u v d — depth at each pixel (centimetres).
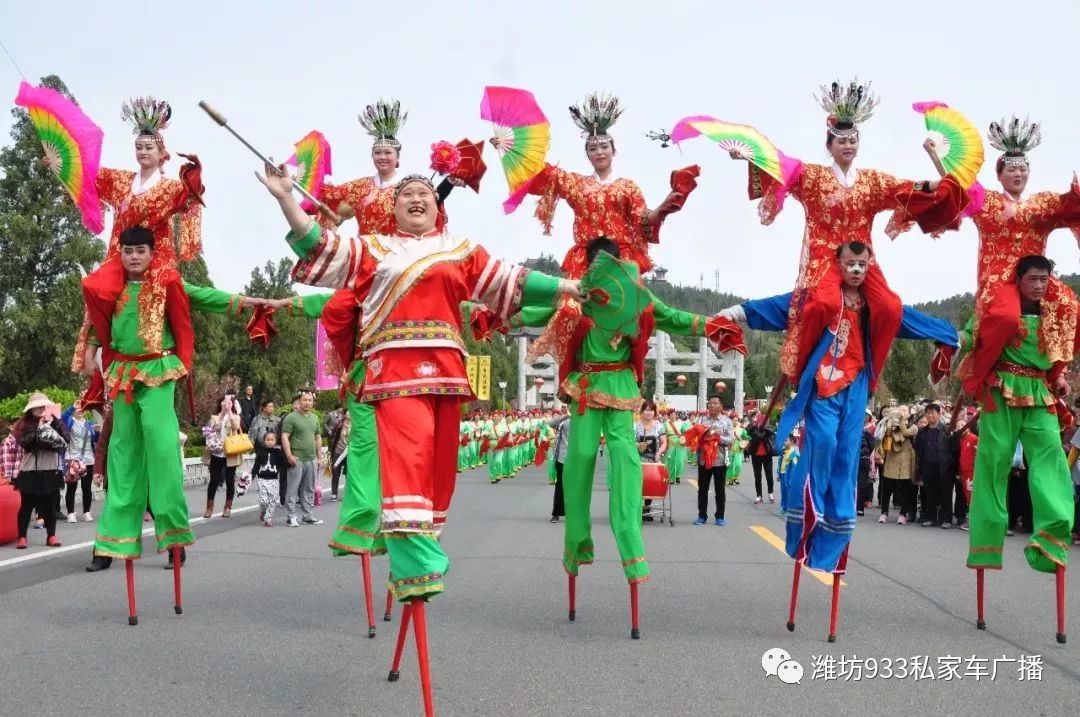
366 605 708
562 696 532
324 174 864
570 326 729
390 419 487
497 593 834
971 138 754
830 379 696
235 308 777
